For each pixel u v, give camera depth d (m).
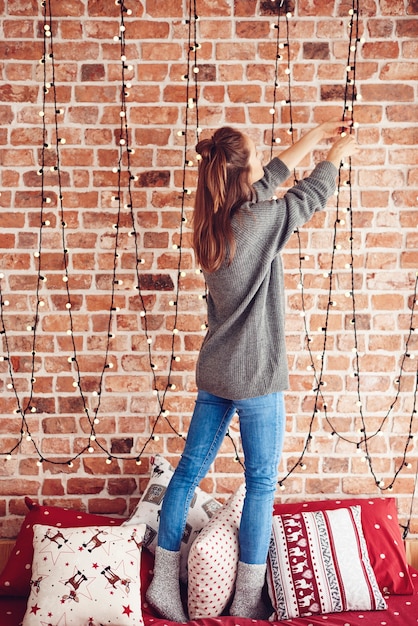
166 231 2.73
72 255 2.74
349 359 2.78
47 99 2.69
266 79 2.69
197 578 2.27
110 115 2.70
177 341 2.77
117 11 2.67
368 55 2.69
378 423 2.79
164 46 2.68
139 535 2.38
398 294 2.76
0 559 2.72
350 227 2.74
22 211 2.72
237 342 2.18
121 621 2.15
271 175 2.26
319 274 2.75
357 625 2.22
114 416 2.79
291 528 2.46
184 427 2.79
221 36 2.68
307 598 2.32
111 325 2.76
